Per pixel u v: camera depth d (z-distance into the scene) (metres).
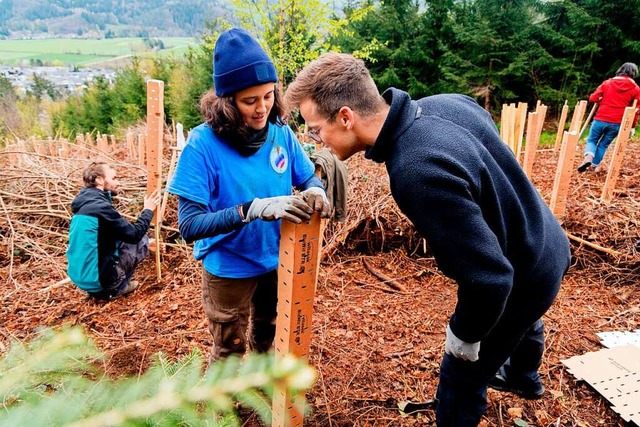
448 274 1.30
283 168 1.82
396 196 1.26
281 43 8.00
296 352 1.49
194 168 1.58
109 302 3.28
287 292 1.41
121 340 2.75
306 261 1.38
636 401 2.15
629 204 4.21
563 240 1.61
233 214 1.43
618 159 4.18
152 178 3.25
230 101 1.52
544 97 11.75
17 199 4.71
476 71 11.84
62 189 4.71
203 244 1.81
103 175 3.22
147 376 0.55
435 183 1.15
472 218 1.16
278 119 1.75
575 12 11.22
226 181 1.66
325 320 2.98
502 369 2.19
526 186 1.38
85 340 0.61
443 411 1.73
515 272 1.46
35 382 0.53
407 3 12.73
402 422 2.14
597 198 4.53
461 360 1.61
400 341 2.77
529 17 11.97
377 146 1.28
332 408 2.22
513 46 11.67
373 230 4.02
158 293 3.39
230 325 1.91
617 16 11.25
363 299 3.28
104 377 0.60
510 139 4.04
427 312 3.10
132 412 0.48
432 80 12.73
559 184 3.69
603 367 2.39
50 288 3.50
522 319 1.53
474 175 1.19
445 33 12.30
